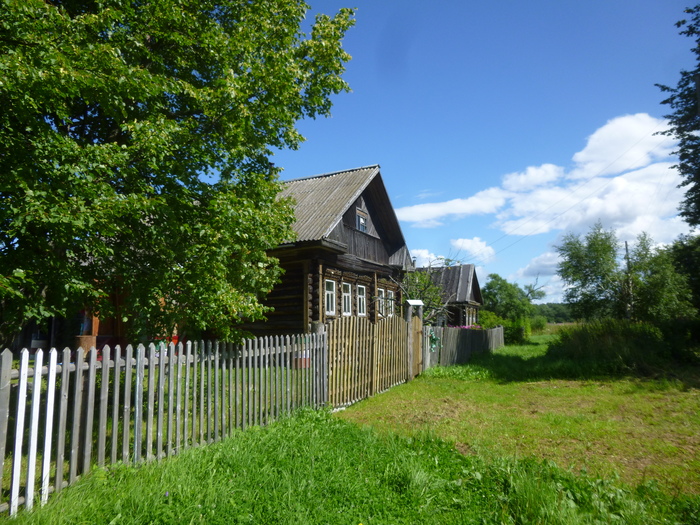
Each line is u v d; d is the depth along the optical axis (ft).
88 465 12.97
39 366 11.62
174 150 21.27
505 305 141.08
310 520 11.10
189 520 10.73
